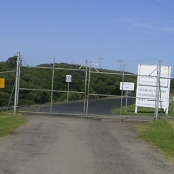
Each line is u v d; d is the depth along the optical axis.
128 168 9.94
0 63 36.25
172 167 10.41
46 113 24.80
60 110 30.59
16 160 10.29
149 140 15.54
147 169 9.96
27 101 33.97
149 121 23.41
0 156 10.76
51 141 14.03
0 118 20.58
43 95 38.22
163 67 31.48
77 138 15.19
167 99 31.52
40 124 19.64
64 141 14.18
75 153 11.74
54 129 17.86
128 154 12.08
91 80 43.31
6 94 31.84
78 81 42.69
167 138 16.06
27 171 9.07
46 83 40.12
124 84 29.80
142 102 32.47
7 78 32.97
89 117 24.42
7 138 14.28
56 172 9.09
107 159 11.04
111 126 20.55
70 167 9.71
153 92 31.84
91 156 11.38
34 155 11.12
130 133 17.88
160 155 12.22
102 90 44.38
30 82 37.03
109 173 9.24
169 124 21.47
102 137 15.95
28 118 22.08
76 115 24.88
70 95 42.44
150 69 31.62
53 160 10.50
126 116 27.20
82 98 44.38
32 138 14.58
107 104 45.66
